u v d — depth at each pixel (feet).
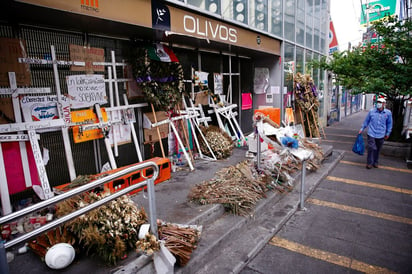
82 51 13.56
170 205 12.01
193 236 9.13
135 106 16.10
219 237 10.17
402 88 23.68
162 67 16.97
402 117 26.61
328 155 24.02
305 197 15.67
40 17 10.91
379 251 10.59
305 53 35.19
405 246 10.92
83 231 7.91
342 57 29.27
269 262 9.93
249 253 10.07
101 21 11.77
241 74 27.50
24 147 11.53
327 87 45.78
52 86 12.45
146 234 7.71
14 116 11.20
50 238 8.18
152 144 17.66
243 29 20.95
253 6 22.66
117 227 8.04
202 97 22.02
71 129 13.28
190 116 19.48
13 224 9.72
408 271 9.39
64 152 13.08
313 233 11.99
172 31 14.65
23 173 11.53
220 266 9.25
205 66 22.40
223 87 24.84
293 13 30.53
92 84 13.97
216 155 20.16
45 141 12.40
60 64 12.59
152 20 13.38
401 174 20.16
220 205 12.06
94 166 14.44
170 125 18.30
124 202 8.85
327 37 43.70
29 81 11.65
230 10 19.47
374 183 18.34
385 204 14.99
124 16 12.05
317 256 10.30
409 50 22.59
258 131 14.80
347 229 12.32
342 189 17.31
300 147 15.33
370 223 12.88
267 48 25.00
